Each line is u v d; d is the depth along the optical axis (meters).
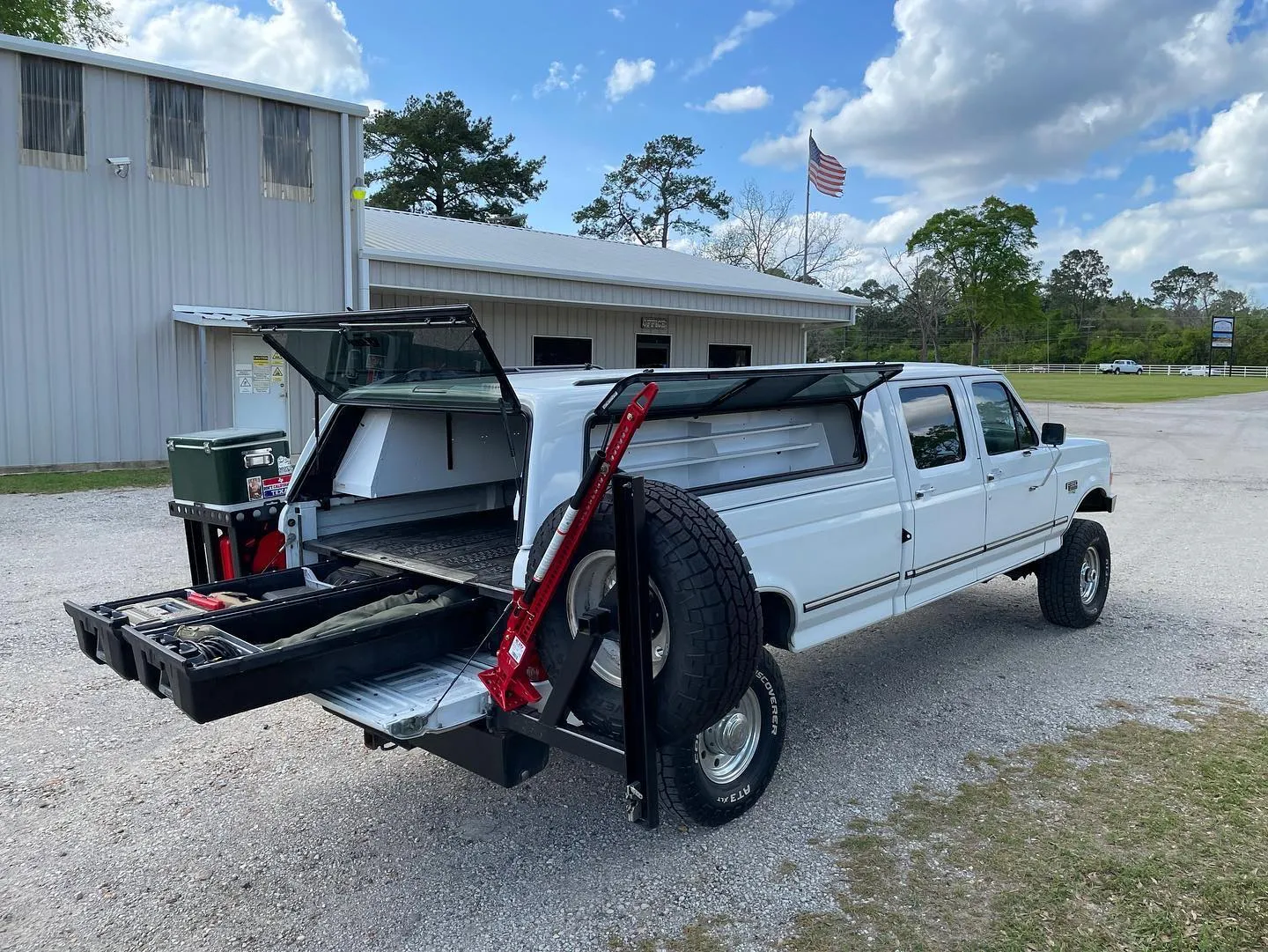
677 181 53.09
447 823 3.54
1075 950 2.71
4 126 12.09
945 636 5.93
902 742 4.27
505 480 4.79
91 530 8.78
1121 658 5.47
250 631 3.30
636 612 2.73
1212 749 4.14
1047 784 3.82
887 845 3.34
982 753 4.14
